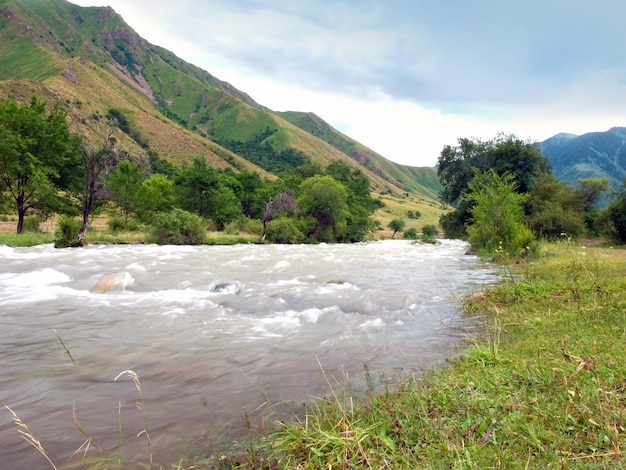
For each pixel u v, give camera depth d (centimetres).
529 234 1953
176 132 16788
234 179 6306
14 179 2892
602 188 4875
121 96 18750
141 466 273
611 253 2017
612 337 482
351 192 6944
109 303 855
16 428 329
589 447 251
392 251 2867
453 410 321
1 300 876
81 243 2433
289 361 498
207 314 764
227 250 2586
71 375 447
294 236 4353
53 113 3253
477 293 923
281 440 293
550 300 770
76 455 288
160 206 4441
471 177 5141
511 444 259
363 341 587
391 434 294
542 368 384
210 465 273
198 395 394
